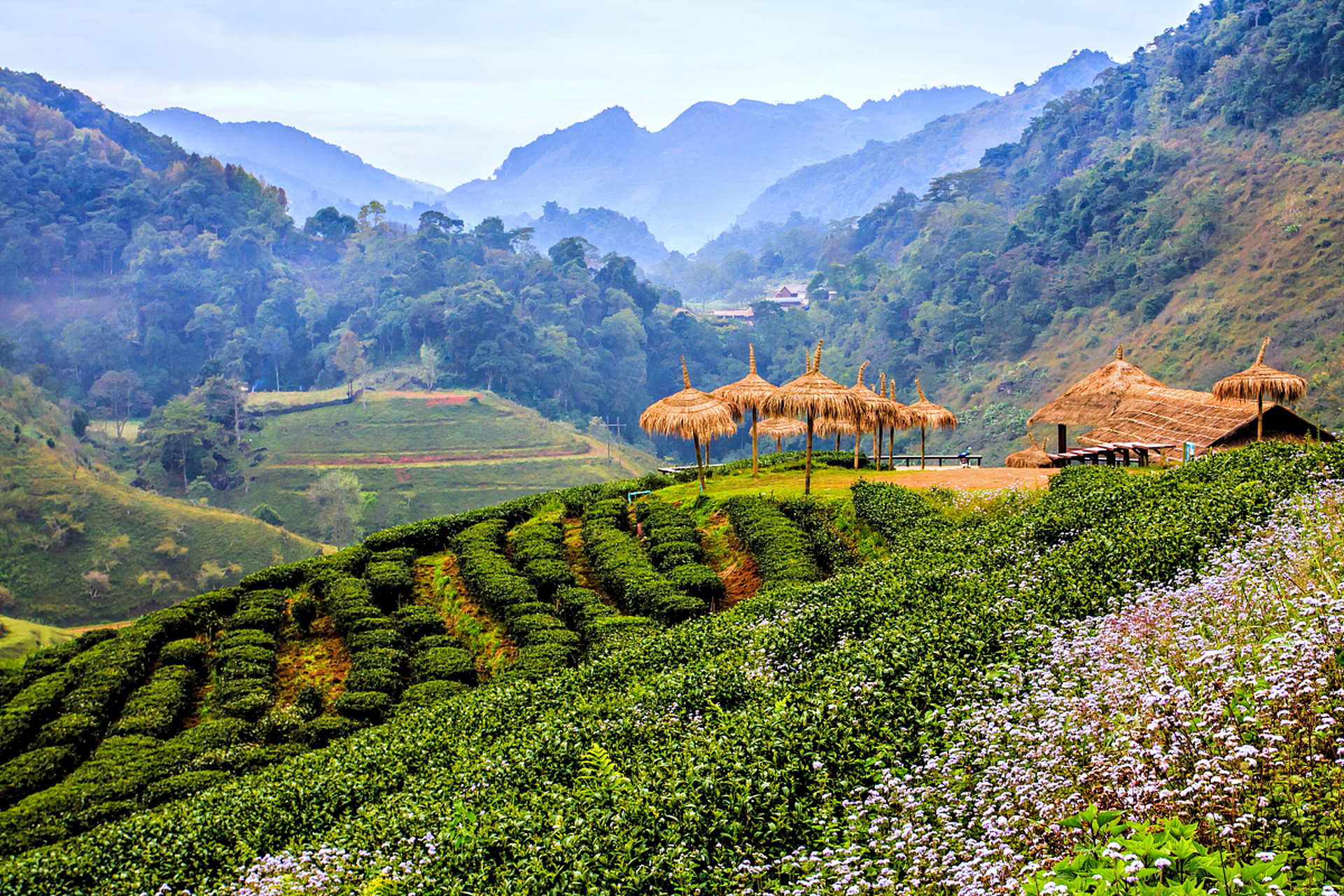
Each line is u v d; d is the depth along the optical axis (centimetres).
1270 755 815
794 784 1155
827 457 4509
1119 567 1631
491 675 2816
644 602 2769
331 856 1405
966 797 977
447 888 1204
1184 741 918
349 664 3050
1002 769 991
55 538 11194
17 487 11694
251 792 1905
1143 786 849
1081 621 1438
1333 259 11219
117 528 11744
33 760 2625
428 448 15538
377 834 1462
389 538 3812
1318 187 12231
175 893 1609
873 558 2725
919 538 2475
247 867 1608
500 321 18738
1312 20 14175
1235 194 13462
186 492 13862
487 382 18475
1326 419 9175
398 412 16525
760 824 1099
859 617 1817
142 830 1884
